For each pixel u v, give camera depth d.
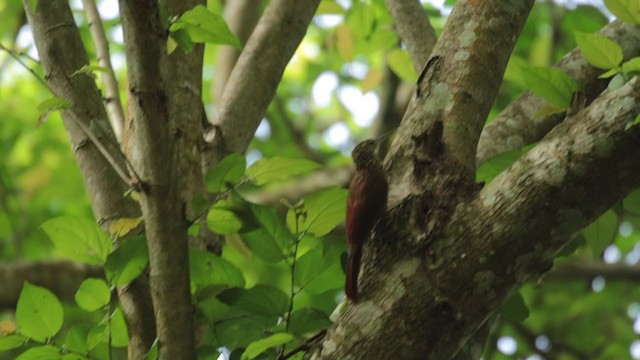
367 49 13.49
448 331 5.95
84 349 7.05
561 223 5.91
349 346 5.97
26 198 19.30
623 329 16.88
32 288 6.93
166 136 5.92
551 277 16.95
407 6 9.58
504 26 6.98
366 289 6.10
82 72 7.18
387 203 6.34
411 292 5.96
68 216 6.97
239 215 7.21
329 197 7.03
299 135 20.22
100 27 9.14
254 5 12.78
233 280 7.49
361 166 6.67
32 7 7.62
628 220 17.23
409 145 6.54
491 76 6.81
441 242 6.01
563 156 5.90
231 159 6.82
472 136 6.54
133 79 5.87
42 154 20.56
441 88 6.72
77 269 13.46
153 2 5.74
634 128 5.80
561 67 8.24
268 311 7.39
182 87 8.07
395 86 15.89
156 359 6.74
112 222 7.52
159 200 6.01
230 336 7.50
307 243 10.49
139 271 6.97
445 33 7.04
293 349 7.14
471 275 5.94
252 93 8.95
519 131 8.25
